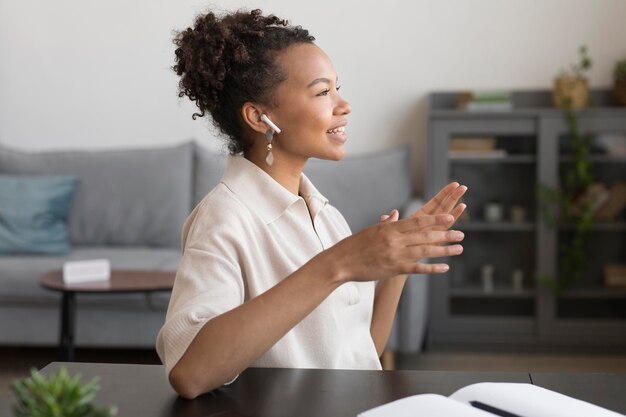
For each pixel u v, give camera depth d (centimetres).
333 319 145
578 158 417
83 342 399
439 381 127
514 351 429
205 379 118
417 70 471
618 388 126
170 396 121
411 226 116
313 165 446
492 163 424
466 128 424
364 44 474
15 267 402
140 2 485
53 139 496
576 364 409
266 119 145
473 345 430
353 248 117
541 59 463
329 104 146
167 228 450
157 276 353
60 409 84
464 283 429
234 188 145
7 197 438
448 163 426
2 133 498
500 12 464
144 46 487
